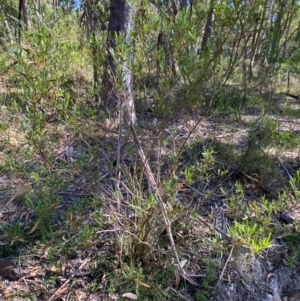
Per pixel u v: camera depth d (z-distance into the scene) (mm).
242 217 2176
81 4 2137
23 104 1650
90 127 1714
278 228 2148
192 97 1570
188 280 1739
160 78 1635
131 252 1847
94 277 1800
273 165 2629
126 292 1740
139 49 1616
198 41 1593
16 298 1671
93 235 1668
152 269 1850
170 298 1763
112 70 1632
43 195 1601
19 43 1669
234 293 1873
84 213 1954
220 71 1688
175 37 1461
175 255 1703
